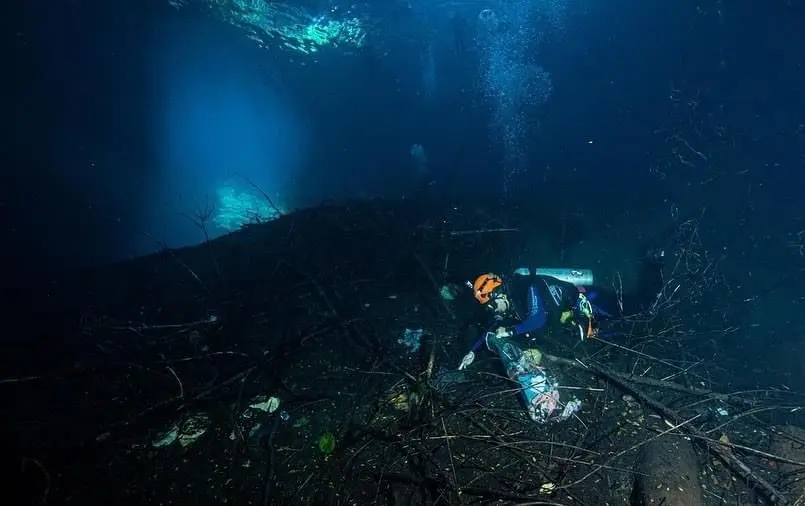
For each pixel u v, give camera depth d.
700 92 6.59
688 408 2.92
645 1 9.68
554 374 3.15
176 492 2.56
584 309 3.46
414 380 3.09
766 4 7.28
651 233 4.60
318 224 5.40
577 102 7.98
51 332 4.20
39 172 9.67
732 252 4.10
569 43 9.71
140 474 2.66
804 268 3.70
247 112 11.05
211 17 12.24
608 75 8.28
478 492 2.44
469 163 8.05
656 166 5.71
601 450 2.68
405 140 9.41
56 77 10.83
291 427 2.94
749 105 5.93
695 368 3.24
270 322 3.91
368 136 9.85
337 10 13.05
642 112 7.01
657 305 3.66
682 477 2.41
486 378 3.24
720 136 5.61
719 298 3.73
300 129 10.36
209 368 3.44
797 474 2.45
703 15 8.09
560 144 7.05
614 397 3.03
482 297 3.50
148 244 8.73
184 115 11.39
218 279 4.68
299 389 3.22
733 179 4.91
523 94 8.59
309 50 12.26
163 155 10.66
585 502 2.41
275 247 5.05
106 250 8.48
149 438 2.88
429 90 10.45
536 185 6.27
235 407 3.07
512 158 7.14
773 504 2.32
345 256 4.76
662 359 3.32
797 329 3.35
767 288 3.71
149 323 4.05
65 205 9.24
